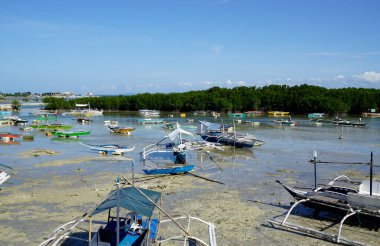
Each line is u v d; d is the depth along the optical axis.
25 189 31.28
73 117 133.88
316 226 22.95
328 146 59.62
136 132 83.00
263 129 88.88
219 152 53.59
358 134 77.69
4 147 57.44
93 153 51.38
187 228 22.38
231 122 110.25
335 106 138.38
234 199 28.70
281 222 23.25
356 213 21.83
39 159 46.03
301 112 153.38
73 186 32.44
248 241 20.64
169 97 172.62
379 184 24.64
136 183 33.66
